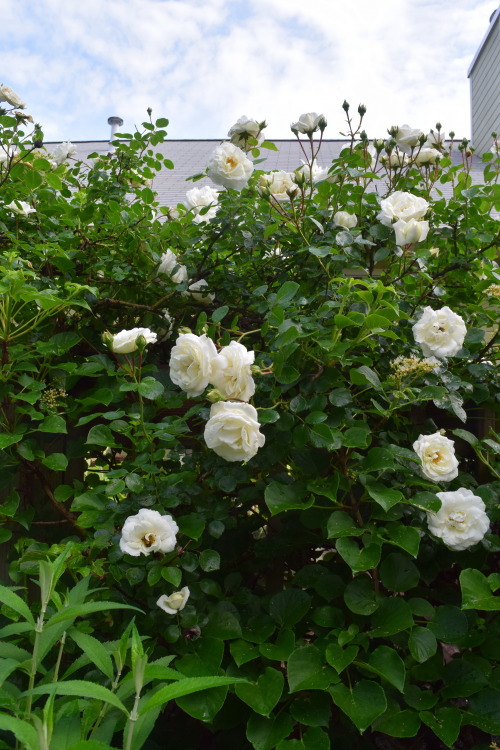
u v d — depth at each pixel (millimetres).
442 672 1499
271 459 1639
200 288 2176
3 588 954
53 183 2211
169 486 1548
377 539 1475
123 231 2238
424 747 1913
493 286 1987
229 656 1583
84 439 2010
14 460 1684
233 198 2191
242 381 1386
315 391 1622
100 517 1528
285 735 1330
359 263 2230
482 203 2273
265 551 1862
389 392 1721
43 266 2117
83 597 1105
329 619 1554
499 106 5711
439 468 1546
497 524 2029
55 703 1043
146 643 1476
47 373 1894
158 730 1713
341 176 2215
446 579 1987
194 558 1481
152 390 1541
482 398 1982
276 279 2242
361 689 1352
